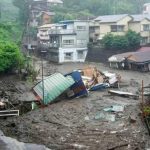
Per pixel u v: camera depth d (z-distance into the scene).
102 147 18.77
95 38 67.50
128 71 53.50
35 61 62.06
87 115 26.22
